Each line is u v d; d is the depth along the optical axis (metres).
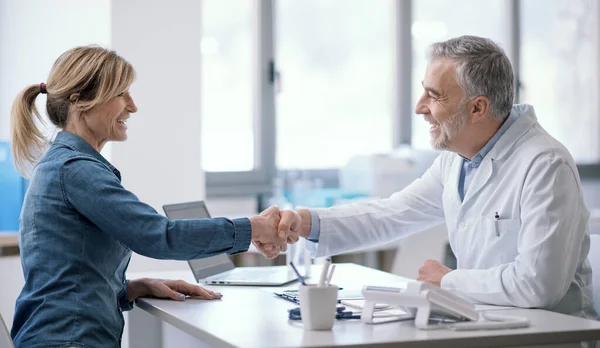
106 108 1.98
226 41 5.12
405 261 4.57
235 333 1.58
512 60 5.98
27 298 1.85
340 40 5.48
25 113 2.02
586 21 6.27
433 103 2.10
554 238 1.88
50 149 1.96
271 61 5.24
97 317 1.85
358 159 5.01
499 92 2.05
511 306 1.88
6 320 3.36
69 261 1.84
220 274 2.44
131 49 3.60
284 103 5.33
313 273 2.54
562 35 6.19
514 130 2.08
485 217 2.09
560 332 1.61
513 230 2.03
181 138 3.79
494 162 2.09
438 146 2.15
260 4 5.19
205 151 5.07
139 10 3.62
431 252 4.59
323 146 5.46
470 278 1.94
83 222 1.87
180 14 3.75
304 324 1.63
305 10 5.36
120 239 1.85
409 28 5.69
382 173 4.89
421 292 1.63
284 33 5.31
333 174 5.47
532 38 6.09
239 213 5.11
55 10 3.83
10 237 3.39
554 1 6.17
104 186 1.84
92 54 1.99
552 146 2.02
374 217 2.41
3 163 3.67
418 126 5.79
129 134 3.61
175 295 2.03
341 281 2.36
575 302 2.03
